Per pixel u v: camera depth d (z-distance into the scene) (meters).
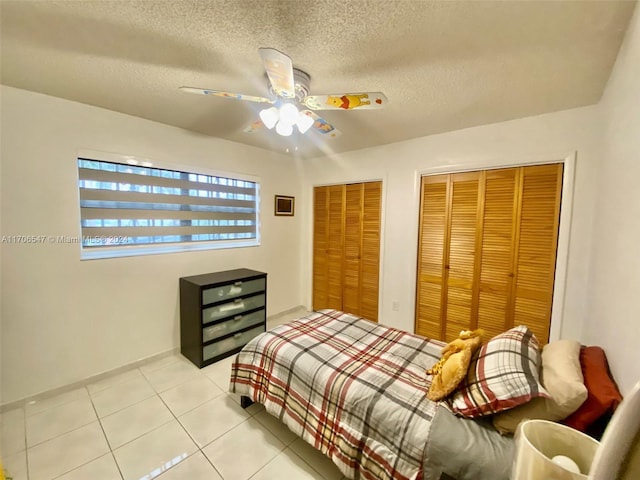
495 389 1.16
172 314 2.68
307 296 3.92
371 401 1.33
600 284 1.63
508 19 1.16
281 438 1.73
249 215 3.37
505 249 2.39
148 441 1.68
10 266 1.87
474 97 1.89
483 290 2.52
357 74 1.61
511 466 0.98
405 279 2.98
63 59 1.50
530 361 1.25
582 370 1.21
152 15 1.17
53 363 2.06
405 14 1.14
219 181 3.04
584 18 1.15
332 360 1.65
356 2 1.08
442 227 2.72
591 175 1.99
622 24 1.18
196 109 2.17
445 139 2.62
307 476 1.49
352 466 1.28
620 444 0.49
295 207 3.82
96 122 2.14
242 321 2.80
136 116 2.33
